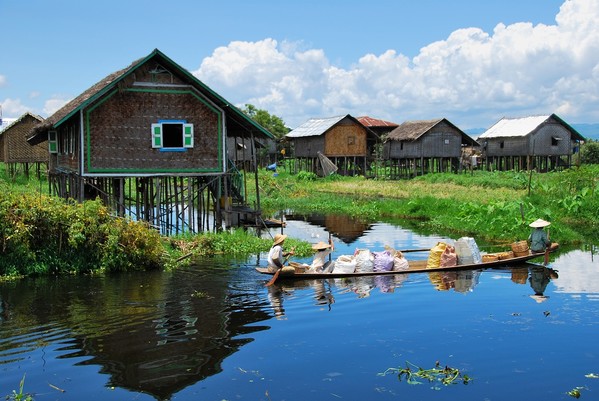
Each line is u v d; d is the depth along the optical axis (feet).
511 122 196.65
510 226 80.18
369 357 32.35
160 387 28.40
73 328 37.14
